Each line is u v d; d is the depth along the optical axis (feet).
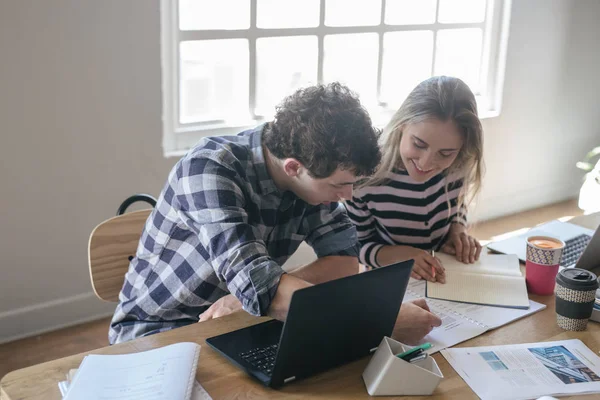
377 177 6.40
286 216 5.27
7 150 8.29
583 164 15.61
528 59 13.71
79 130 8.73
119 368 3.99
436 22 12.28
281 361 3.92
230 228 4.40
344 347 4.23
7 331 8.86
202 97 10.24
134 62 8.95
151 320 5.39
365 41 11.48
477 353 4.48
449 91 5.93
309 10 10.68
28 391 3.90
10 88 8.11
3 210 8.47
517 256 6.10
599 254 5.73
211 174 4.58
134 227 5.90
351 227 5.64
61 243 9.03
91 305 9.51
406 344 4.59
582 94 15.14
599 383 4.16
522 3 13.16
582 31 14.53
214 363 4.24
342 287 3.91
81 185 8.96
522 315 5.05
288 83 10.89
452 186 6.66
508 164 14.20
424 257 5.90
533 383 4.15
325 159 4.23
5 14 7.86
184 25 9.64
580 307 4.77
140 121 9.23
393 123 6.21
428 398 3.97
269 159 4.85
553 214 14.67
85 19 8.41
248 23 10.10
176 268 5.13
